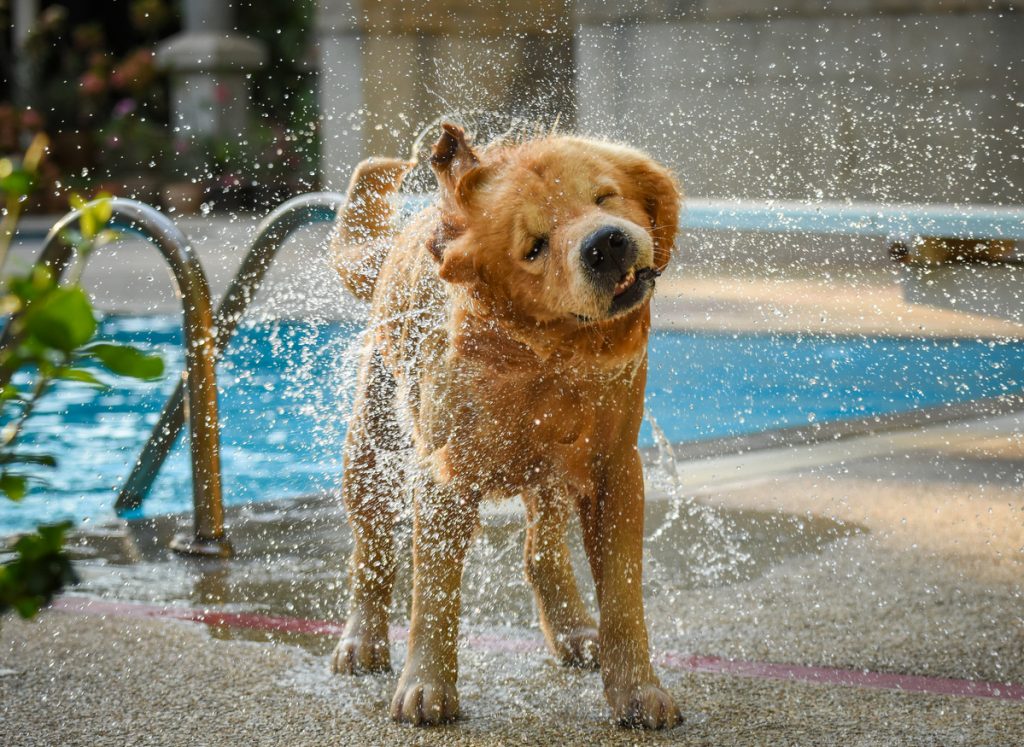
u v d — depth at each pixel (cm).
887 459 823
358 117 1812
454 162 399
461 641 536
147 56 2700
